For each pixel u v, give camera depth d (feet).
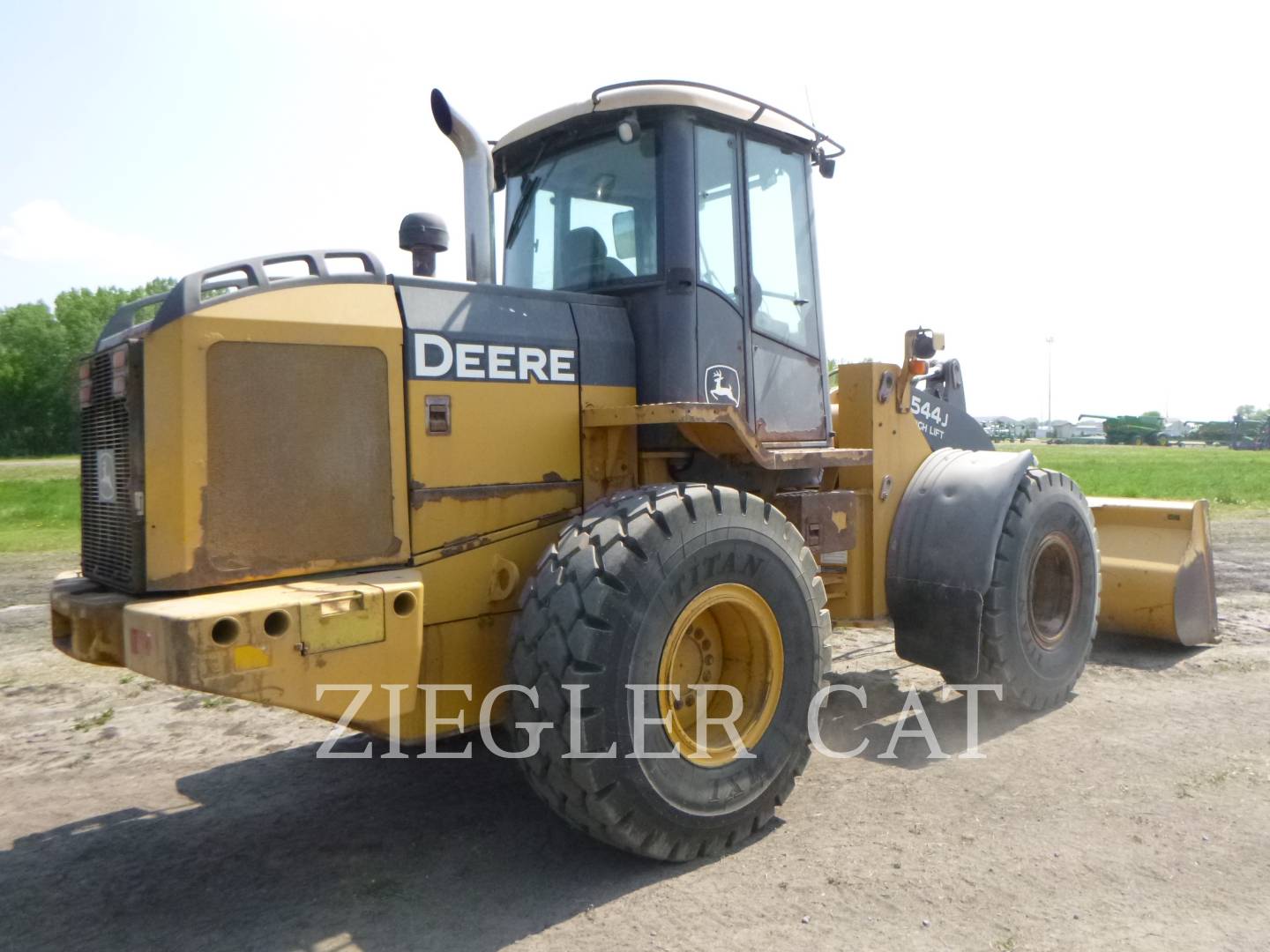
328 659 8.71
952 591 14.61
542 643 9.52
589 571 9.68
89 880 10.23
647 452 12.99
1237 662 18.65
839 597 15.39
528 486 11.33
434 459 10.50
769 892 9.61
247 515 9.24
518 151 14.21
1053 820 11.21
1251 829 10.86
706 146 12.80
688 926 8.96
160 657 8.02
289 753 14.24
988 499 14.84
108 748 14.47
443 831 11.34
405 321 10.34
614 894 9.65
